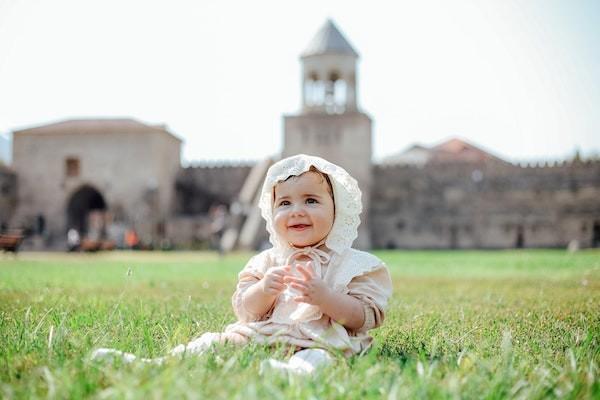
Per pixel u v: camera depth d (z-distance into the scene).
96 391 2.85
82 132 59.88
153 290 9.59
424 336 4.73
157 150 59.59
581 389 2.98
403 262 26.03
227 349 3.67
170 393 2.68
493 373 3.23
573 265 20.44
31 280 11.66
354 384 2.97
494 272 17.23
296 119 57.75
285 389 2.87
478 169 60.62
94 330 4.58
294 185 4.21
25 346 3.90
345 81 57.56
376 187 61.94
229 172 65.25
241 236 46.91
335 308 3.76
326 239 4.26
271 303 4.02
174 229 57.53
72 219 61.62
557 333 4.85
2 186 59.16
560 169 59.03
